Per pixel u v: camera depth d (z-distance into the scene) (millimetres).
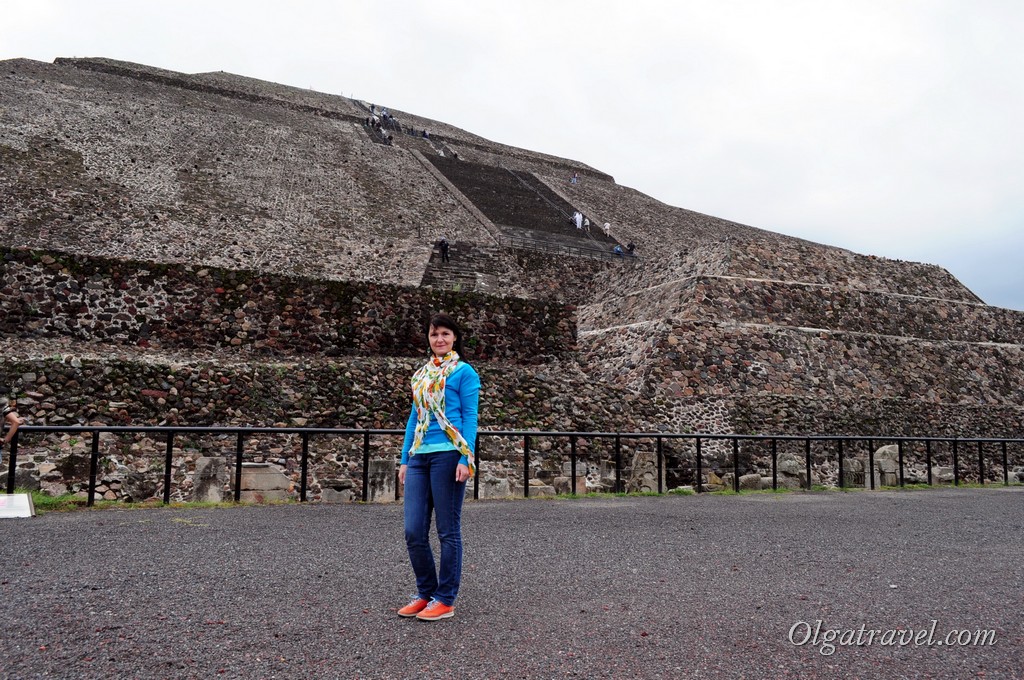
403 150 60156
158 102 54469
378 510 9781
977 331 28891
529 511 10062
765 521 9492
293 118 62562
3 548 6500
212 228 33781
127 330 19094
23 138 38125
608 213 55562
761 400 22109
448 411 4887
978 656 4309
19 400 14344
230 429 10492
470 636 4449
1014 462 23844
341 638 4355
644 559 6812
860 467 16578
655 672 3936
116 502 10219
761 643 4453
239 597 5145
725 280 25734
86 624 4465
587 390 19906
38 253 18766
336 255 33938
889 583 6031
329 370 17453
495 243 39000
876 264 30078
